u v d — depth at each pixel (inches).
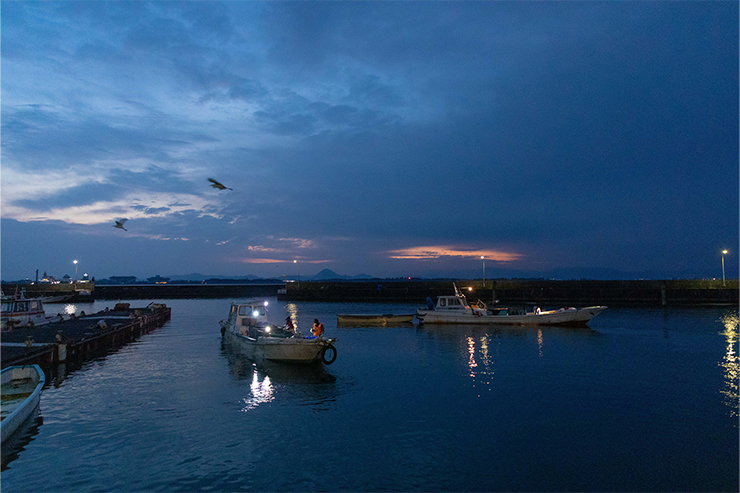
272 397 562.3
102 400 546.6
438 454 391.9
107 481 342.0
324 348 721.0
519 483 342.3
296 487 334.6
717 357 815.1
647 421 473.1
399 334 1176.8
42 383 520.4
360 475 353.4
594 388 602.9
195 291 3609.7
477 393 579.8
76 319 1262.3
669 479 348.2
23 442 414.0
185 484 337.4
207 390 595.2
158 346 989.2
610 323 1378.0
